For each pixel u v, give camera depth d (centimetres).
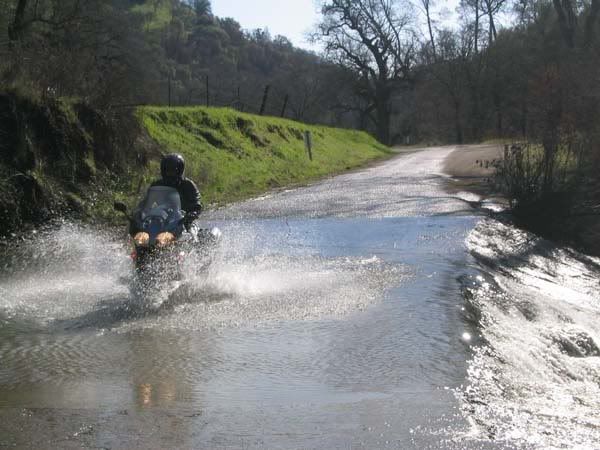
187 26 13588
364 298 805
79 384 539
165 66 9219
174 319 734
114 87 1803
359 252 1123
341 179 2655
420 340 631
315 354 604
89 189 1566
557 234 1534
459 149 4925
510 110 7406
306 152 3419
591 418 457
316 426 443
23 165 1402
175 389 525
